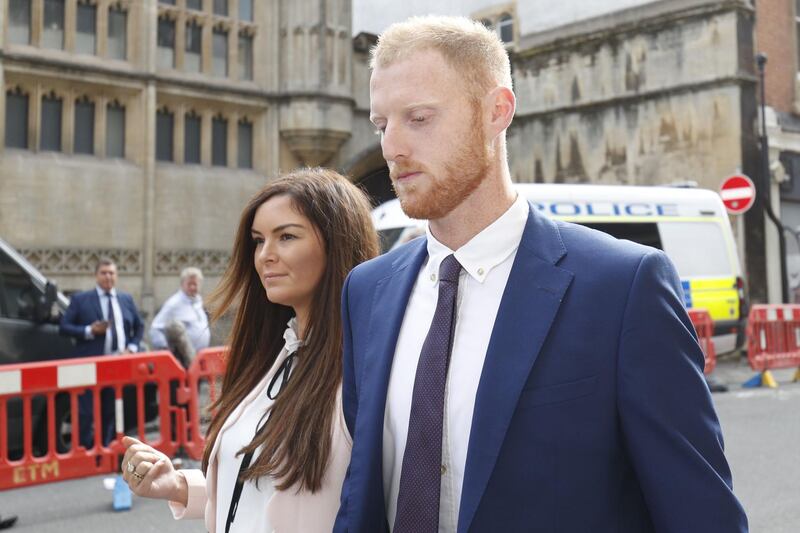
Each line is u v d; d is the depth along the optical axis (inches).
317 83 684.7
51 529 185.5
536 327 50.9
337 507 66.6
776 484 204.5
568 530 48.7
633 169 624.1
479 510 49.1
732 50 573.9
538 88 685.3
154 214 631.2
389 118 53.0
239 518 69.6
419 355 55.6
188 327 323.9
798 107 618.2
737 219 575.8
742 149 572.4
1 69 557.9
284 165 697.0
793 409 315.0
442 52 51.9
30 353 262.1
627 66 628.1
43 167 585.3
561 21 669.3
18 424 249.1
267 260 73.9
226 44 677.3
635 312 49.7
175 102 648.4
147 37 622.8
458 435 52.5
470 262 54.9
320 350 71.4
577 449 49.0
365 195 79.0
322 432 66.7
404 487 52.9
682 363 49.5
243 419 74.0
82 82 599.2
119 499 202.7
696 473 47.6
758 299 570.9
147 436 291.6
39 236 583.2
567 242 54.1
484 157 52.8
